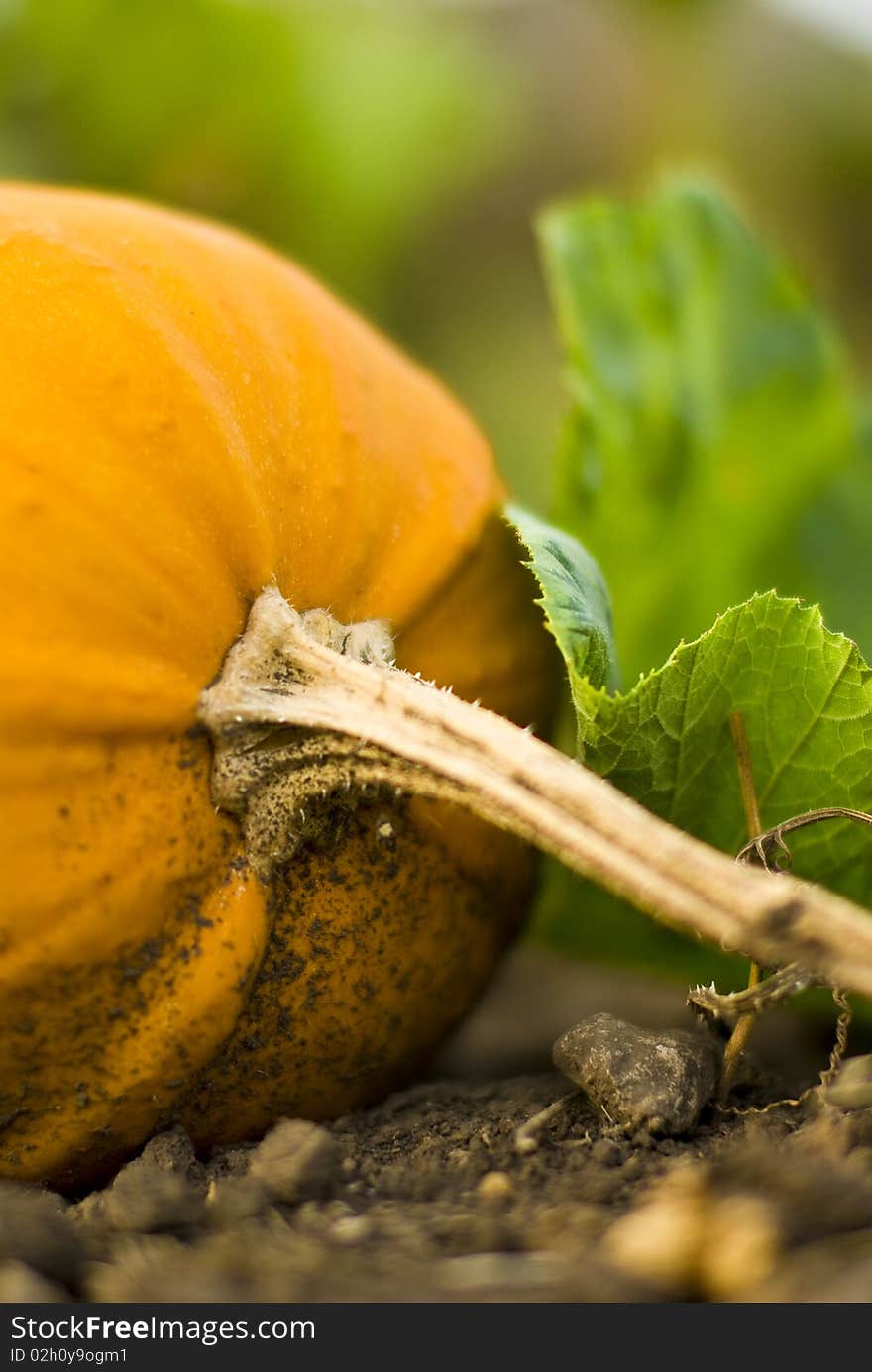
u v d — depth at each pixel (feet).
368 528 2.19
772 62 6.14
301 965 2.11
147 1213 1.97
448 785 2.03
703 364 2.65
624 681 2.59
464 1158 2.03
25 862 2.00
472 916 2.20
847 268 6.01
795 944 1.92
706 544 2.62
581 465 2.52
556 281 2.60
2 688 1.99
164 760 2.06
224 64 4.59
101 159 4.69
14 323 2.06
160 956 2.06
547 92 6.08
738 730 2.14
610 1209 1.94
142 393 2.07
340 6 5.28
